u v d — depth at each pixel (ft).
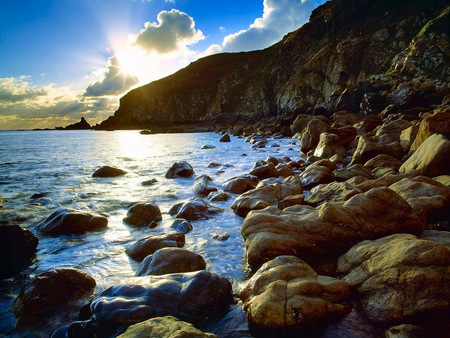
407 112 114.32
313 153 67.10
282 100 281.13
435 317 11.29
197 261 16.96
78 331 12.19
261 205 25.99
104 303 12.64
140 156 83.56
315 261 17.60
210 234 23.38
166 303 12.81
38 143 155.43
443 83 158.20
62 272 15.29
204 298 13.37
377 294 12.84
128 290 13.48
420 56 186.91
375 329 11.57
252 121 280.72
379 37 239.30
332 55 260.01
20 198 35.99
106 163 69.31
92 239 22.98
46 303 13.87
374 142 53.01
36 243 20.97
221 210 29.40
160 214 27.86
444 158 29.89
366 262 14.90
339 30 283.59
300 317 11.63
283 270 14.11
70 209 26.53
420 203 22.26
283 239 17.84
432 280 11.89
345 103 167.94
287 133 142.10
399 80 178.29
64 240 22.76
